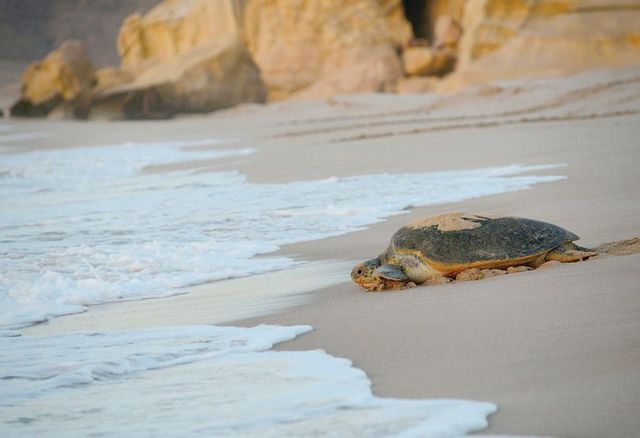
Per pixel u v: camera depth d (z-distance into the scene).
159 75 77.94
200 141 44.91
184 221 17.67
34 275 12.97
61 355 8.20
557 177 19.34
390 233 14.71
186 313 9.96
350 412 5.80
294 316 9.12
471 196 17.83
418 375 6.53
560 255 10.15
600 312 7.57
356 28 70.38
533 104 42.94
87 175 30.70
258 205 19.16
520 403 5.71
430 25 72.94
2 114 87.62
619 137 26.28
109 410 6.30
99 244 15.46
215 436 5.54
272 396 6.29
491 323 7.69
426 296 9.24
